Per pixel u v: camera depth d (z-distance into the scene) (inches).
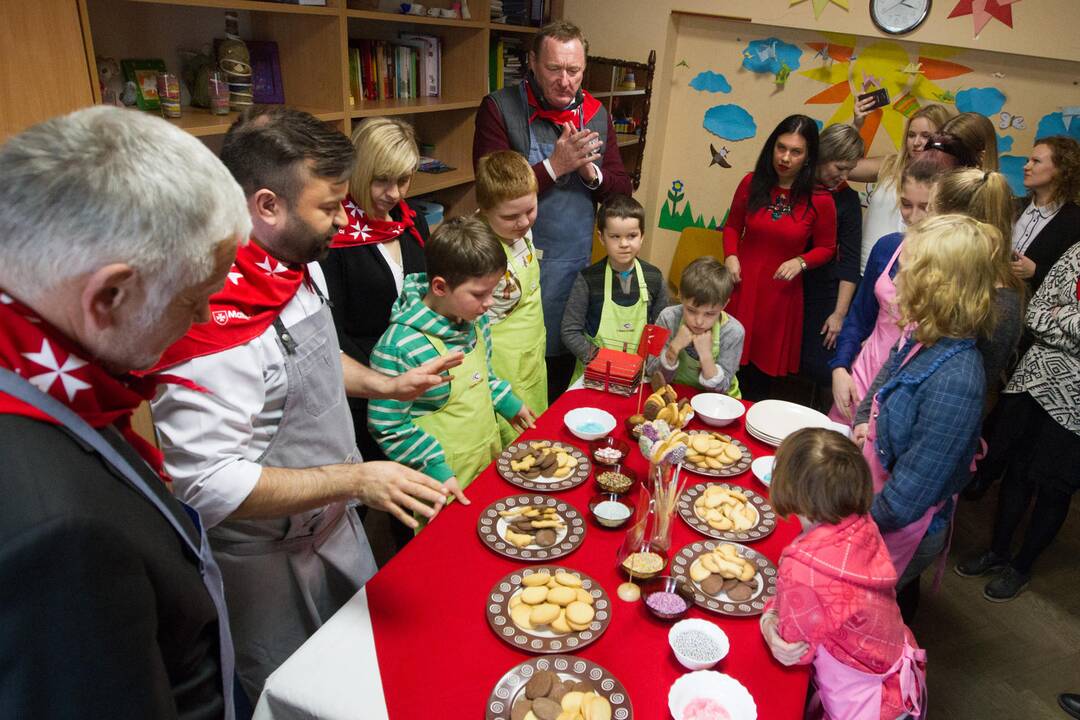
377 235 79.6
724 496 60.7
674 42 165.5
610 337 93.2
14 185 24.0
